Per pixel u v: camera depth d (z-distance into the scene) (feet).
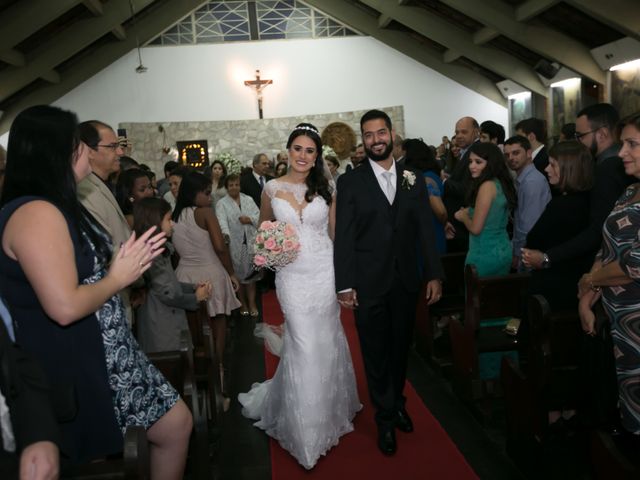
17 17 30.27
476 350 10.06
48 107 4.88
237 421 10.78
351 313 18.02
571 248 8.25
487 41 38.81
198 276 12.41
